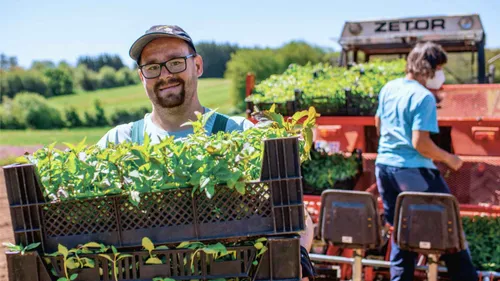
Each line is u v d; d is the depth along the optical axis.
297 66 6.52
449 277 4.55
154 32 2.48
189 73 2.58
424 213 3.93
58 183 1.90
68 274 1.89
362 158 5.61
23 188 1.87
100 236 1.88
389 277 5.05
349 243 4.10
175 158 1.86
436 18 6.96
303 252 2.14
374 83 5.59
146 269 1.88
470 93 5.34
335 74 6.11
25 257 1.87
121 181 1.88
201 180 1.80
